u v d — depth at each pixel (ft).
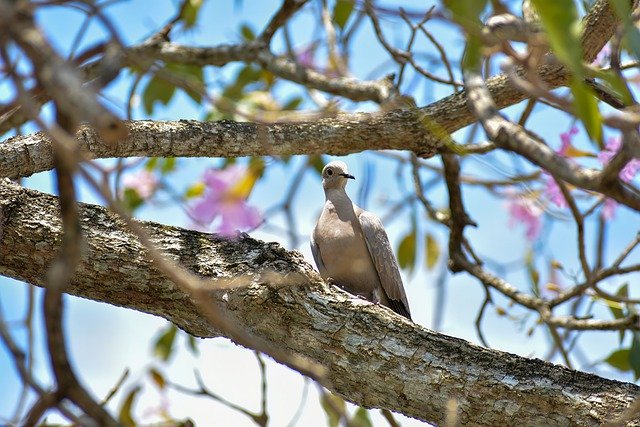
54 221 27.94
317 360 26.23
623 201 15.66
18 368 14.39
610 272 31.32
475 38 17.70
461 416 24.99
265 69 34.53
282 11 34.30
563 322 34.83
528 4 24.39
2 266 28.17
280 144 31.37
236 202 30.89
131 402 35.81
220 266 27.40
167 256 27.58
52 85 12.41
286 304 26.58
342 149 31.76
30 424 14.17
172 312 27.66
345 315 26.45
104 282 27.45
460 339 26.00
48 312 13.94
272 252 27.58
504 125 17.11
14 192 28.43
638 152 15.15
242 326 26.81
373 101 34.09
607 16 27.84
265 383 32.04
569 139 30.83
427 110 31.24
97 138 29.78
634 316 33.30
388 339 25.94
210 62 34.50
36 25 12.79
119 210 15.29
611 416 23.93
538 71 29.76
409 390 25.45
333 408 16.85
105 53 15.35
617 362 35.32
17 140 29.91
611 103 27.27
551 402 24.41
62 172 13.83
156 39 34.45
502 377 24.94
